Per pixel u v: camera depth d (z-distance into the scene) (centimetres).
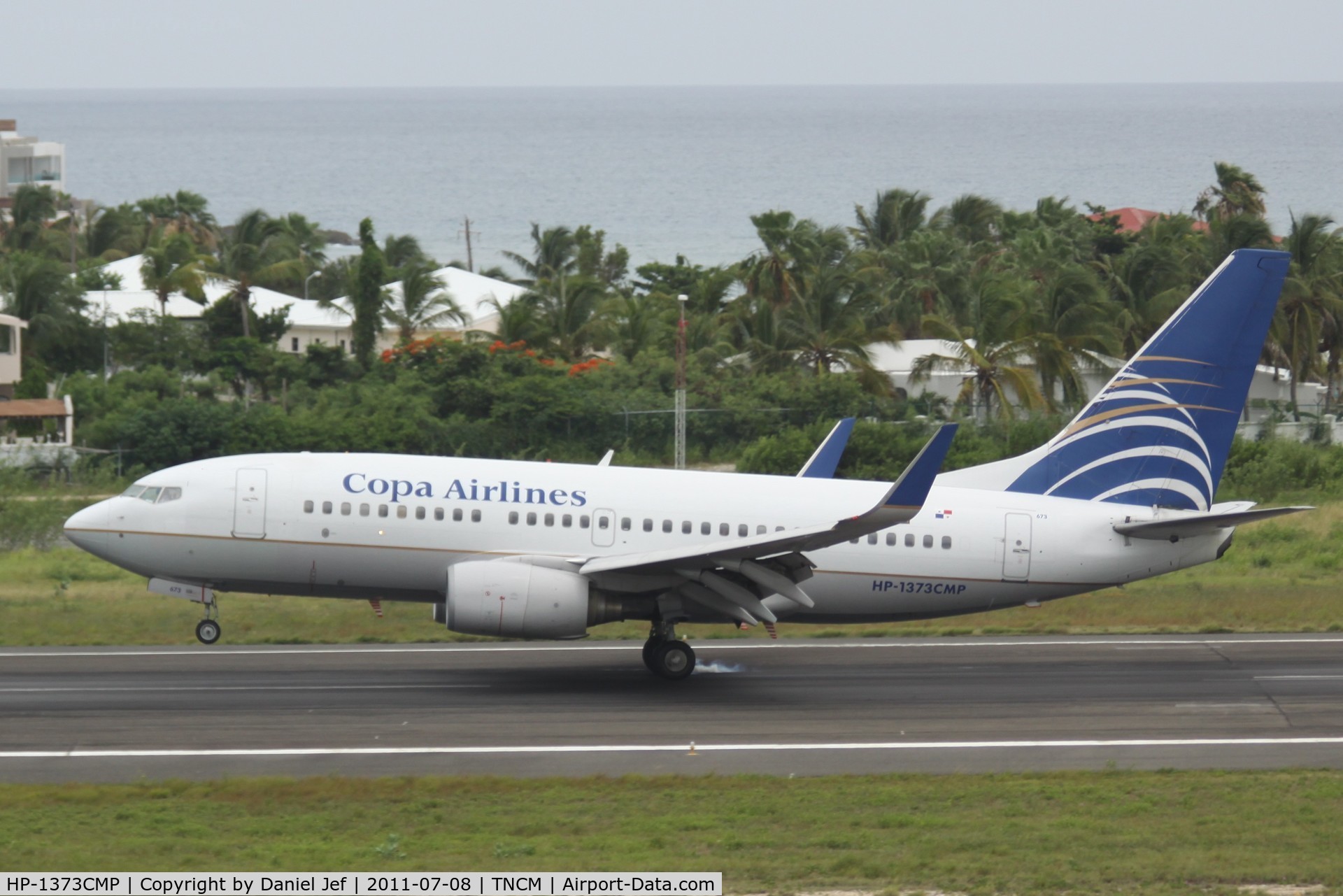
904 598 11600
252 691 10381
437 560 11150
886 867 6550
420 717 9675
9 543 18262
